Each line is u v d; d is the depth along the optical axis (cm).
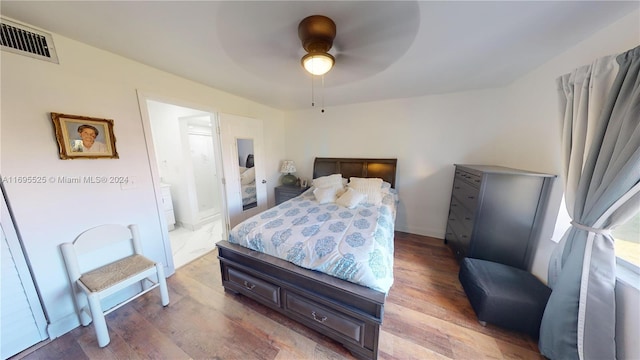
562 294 125
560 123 150
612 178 105
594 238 116
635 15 112
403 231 336
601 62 116
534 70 199
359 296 126
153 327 158
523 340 145
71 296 155
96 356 136
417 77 220
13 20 123
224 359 134
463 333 150
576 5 111
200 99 242
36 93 133
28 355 136
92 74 157
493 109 259
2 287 128
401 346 141
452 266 237
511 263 195
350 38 143
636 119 98
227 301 186
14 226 130
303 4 111
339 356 137
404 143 316
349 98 307
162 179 366
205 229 354
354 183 298
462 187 243
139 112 187
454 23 127
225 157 283
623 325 108
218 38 145
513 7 113
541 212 178
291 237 170
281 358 135
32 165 134
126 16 121
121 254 181
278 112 388
